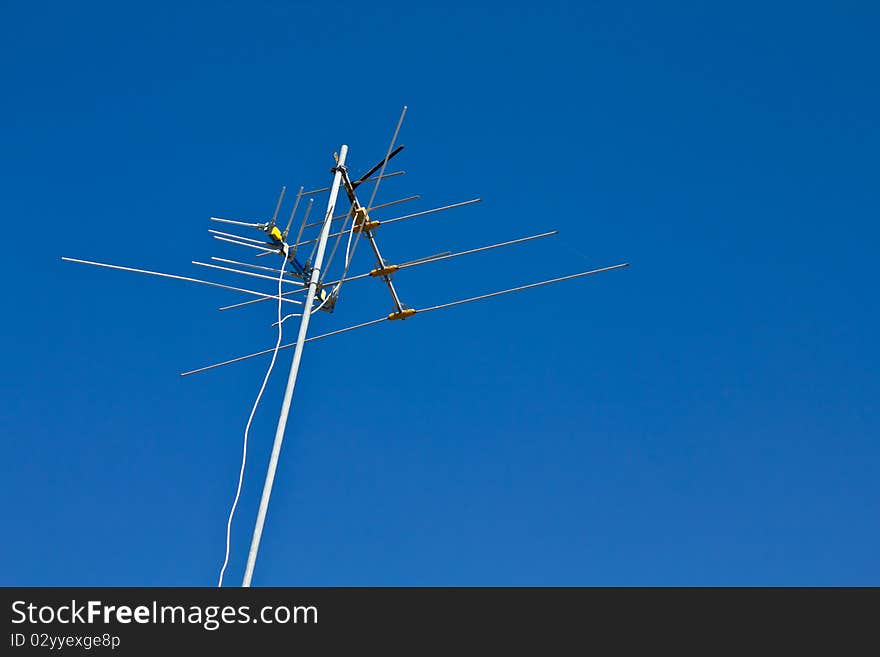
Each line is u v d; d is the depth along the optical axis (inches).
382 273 338.3
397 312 341.7
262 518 233.0
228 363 327.3
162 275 335.6
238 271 338.0
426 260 343.0
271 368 280.5
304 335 277.1
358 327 344.2
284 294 331.9
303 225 337.7
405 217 343.0
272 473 240.7
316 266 299.9
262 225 333.7
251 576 224.2
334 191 324.8
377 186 336.5
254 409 261.9
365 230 335.0
